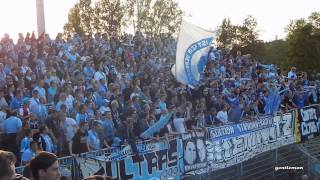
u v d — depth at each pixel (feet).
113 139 41.63
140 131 43.88
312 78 168.86
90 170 36.55
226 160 51.57
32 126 38.58
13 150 36.47
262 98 65.87
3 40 55.31
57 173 12.49
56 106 42.98
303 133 66.33
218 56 80.28
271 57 228.84
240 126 54.54
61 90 46.21
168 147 44.14
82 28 160.35
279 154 63.31
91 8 161.38
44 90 46.06
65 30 161.07
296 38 201.67
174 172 44.65
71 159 35.12
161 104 50.42
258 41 217.15
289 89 71.56
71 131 39.06
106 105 47.96
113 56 67.46
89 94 45.52
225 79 70.38
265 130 59.06
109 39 71.61
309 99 74.74
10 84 44.34
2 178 10.32
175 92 54.08
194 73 54.85
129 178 39.91
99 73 56.08
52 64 53.83
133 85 54.03
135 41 75.87
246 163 56.85
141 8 172.35
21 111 40.98
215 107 56.80
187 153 46.29
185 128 48.29
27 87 48.11
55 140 37.99
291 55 204.13
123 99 51.24
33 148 33.50
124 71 60.80
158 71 65.57
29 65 53.72
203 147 48.34
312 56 200.03
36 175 12.33
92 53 63.67
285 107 67.15
